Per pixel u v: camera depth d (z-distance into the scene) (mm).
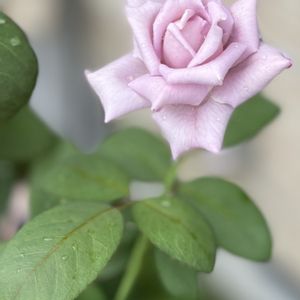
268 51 340
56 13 639
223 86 342
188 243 354
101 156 419
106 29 637
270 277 600
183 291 391
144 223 363
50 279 337
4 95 350
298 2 556
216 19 330
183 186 401
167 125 343
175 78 329
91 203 363
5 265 338
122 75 348
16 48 350
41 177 417
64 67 643
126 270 432
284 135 581
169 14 335
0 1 588
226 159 599
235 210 395
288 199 589
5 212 473
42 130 424
